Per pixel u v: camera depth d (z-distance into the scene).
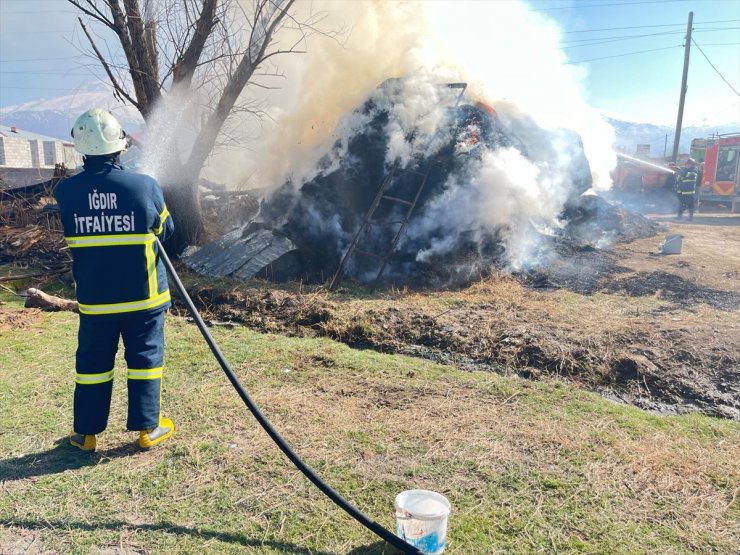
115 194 3.05
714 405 4.18
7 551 2.40
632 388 4.48
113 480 2.95
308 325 5.92
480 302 6.64
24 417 3.67
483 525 2.62
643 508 2.78
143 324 3.20
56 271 8.51
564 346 5.04
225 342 5.29
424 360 5.02
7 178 18.11
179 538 2.50
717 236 13.12
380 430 3.54
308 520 2.64
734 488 2.96
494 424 3.66
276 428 3.54
